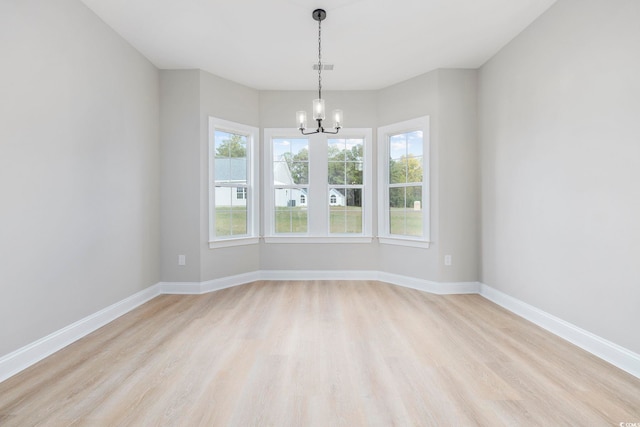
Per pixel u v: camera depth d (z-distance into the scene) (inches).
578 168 95.6
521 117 121.5
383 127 173.9
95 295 109.9
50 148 91.0
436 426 61.6
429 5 104.7
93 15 107.5
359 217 180.1
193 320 118.2
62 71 94.9
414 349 94.4
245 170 175.2
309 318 120.1
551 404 68.2
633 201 79.4
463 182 153.7
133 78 131.3
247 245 172.9
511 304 128.3
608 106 85.4
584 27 92.5
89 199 106.5
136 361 87.0
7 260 79.1
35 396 71.0
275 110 176.7
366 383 76.4
